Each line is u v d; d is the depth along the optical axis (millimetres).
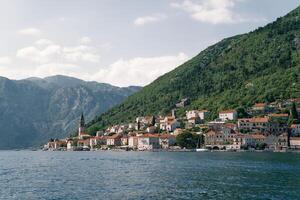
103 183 164250
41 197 133500
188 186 152375
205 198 128250
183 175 188250
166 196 132125
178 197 130250
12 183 168250
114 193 138875
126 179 176250
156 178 178625
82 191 143750
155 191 142000
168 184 158625
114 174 198625
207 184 156875
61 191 144375
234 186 151000
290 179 169375
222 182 161875
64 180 176375
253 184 155750
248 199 126375
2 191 146500
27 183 167875
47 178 185375
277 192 137625
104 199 128125
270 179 169750
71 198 130625
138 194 136250
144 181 168750
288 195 132375
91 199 128500
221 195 132875
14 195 138125
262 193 136000
